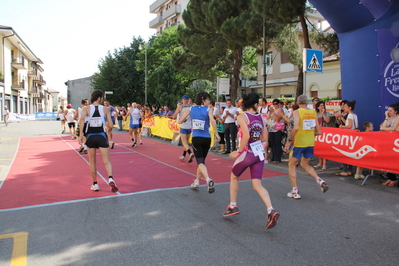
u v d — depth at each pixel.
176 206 5.06
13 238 3.83
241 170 4.32
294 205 5.16
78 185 6.36
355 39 8.63
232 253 3.46
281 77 29.95
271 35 15.75
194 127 5.98
